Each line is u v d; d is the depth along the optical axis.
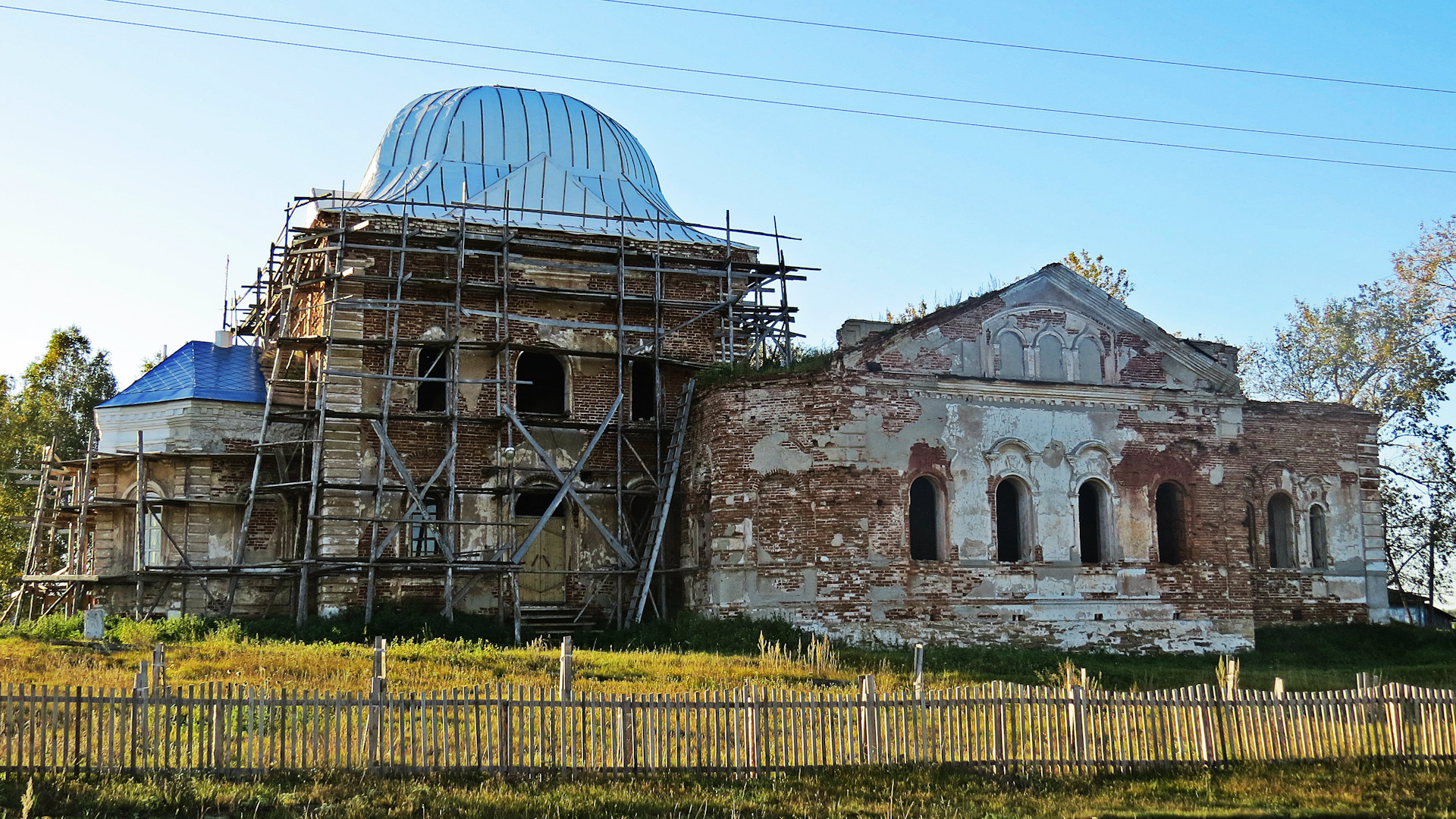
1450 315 45.25
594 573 31.36
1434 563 46.91
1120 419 30.95
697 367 33.69
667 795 13.82
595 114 38.81
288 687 18.14
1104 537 30.53
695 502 31.38
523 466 32.16
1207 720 16.44
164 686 14.45
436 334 32.03
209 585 31.20
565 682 15.60
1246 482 32.66
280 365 33.72
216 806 12.81
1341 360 48.38
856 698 15.39
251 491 29.98
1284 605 32.81
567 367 33.28
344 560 29.09
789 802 13.83
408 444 31.44
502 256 32.94
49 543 41.19
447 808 12.86
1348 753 16.88
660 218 36.66
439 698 16.30
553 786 14.02
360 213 31.62
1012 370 30.33
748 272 34.38
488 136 36.81
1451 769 16.64
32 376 54.03
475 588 31.47
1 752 13.60
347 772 13.93
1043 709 15.94
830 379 28.94
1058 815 13.79
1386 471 47.59
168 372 33.19
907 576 28.72
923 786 14.66
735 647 26.70
